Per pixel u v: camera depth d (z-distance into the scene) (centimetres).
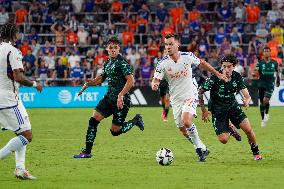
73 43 7625
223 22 7919
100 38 7675
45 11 8106
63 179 2555
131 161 3066
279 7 8106
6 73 2469
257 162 3006
